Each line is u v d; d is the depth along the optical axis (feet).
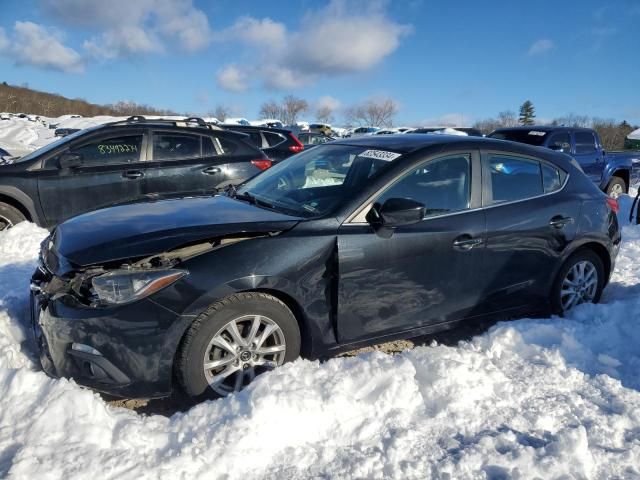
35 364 10.69
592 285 14.75
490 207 12.42
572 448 8.30
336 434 8.63
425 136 13.30
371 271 10.71
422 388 9.90
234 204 12.26
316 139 86.38
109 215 11.53
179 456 7.63
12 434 7.99
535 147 14.03
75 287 9.27
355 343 11.05
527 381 10.53
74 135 21.47
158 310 9.01
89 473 7.20
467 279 12.05
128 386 9.09
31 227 19.17
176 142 22.56
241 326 9.86
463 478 7.88
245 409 8.60
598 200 14.52
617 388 10.43
